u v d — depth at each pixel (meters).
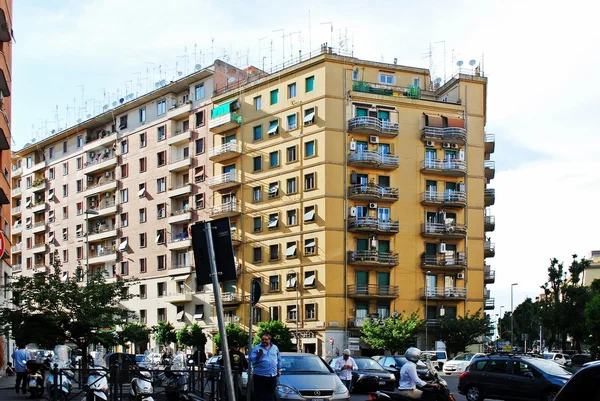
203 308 67.25
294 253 59.78
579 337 61.94
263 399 15.00
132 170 76.19
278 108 62.62
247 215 64.12
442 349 56.34
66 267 84.00
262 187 63.19
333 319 57.19
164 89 72.44
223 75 69.25
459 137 62.28
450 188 62.94
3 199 35.34
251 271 63.34
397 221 60.06
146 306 72.94
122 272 76.06
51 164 89.25
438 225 61.19
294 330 59.00
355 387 28.19
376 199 59.50
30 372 23.95
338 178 58.94
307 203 59.47
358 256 58.41
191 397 15.59
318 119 59.47
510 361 23.36
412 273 60.53
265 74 66.06
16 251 94.25
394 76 64.75
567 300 62.47
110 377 17.42
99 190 79.38
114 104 83.50
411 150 61.72
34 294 26.83
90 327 27.02
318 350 57.09
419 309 60.44
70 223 84.50
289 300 59.78
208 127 68.25
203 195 68.38
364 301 58.78
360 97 60.47
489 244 66.62
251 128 64.62
